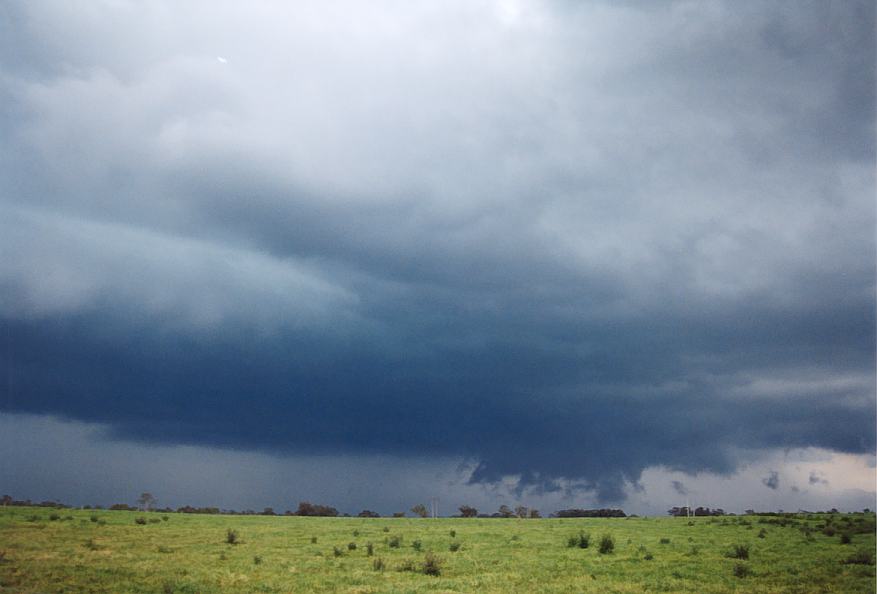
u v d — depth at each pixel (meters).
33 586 37.47
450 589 38.88
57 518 72.81
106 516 85.00
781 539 66.75
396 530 81.38
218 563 47.59
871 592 38.47
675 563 49.06
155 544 57.88
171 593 36.31
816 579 42.19
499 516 138.25
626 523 98.06
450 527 89.06
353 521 103.00
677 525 90.50
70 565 44.31
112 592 36.78
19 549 51.25
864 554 49.38
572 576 43.72
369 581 41.12
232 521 89.12
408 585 39.88
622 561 50.41
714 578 42.69
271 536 68.62
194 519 90.06
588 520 109.50
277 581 40.75
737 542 64.06
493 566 47.94
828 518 92.31
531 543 63.69
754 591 38.75
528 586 40.12
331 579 41.62
